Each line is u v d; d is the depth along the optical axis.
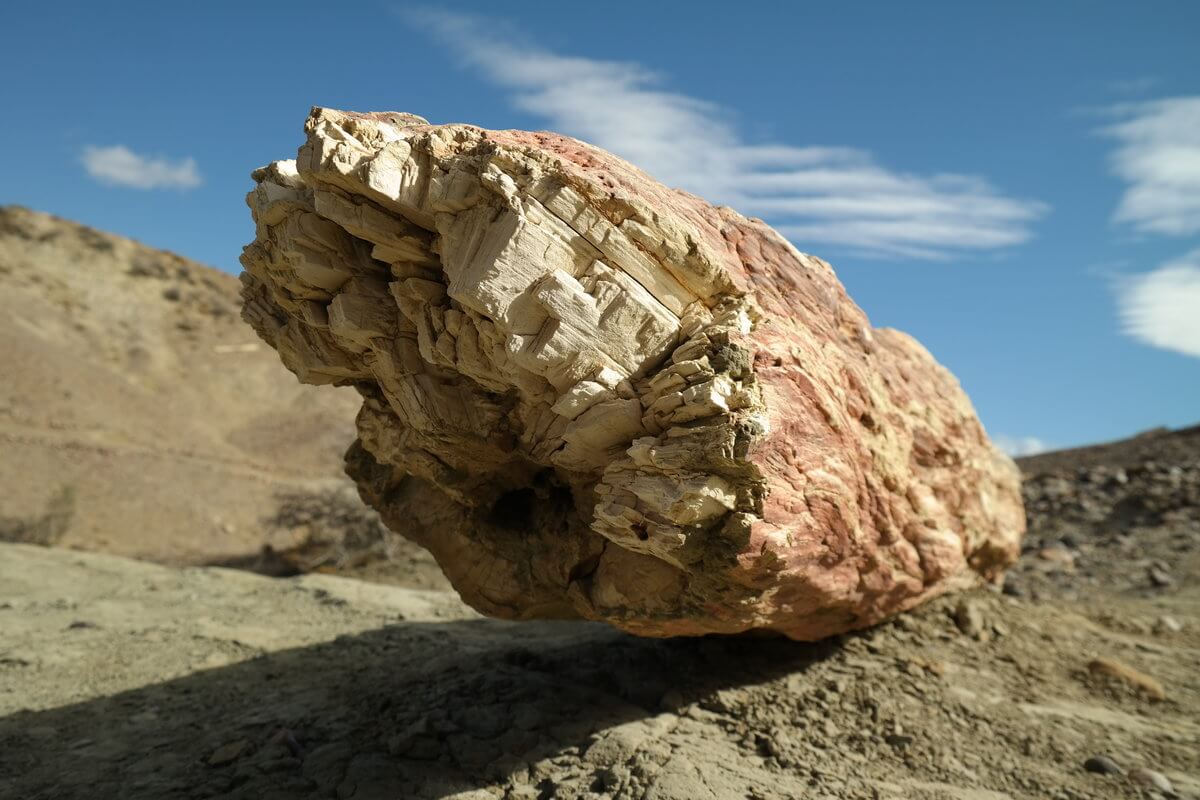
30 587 14.49
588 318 5.02
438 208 5.18
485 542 7.25
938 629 8.96
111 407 52.00
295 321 6.50
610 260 5.12
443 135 5.40
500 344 5.25
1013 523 10.66
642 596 6.01
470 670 8.06
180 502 37.31
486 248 5.04
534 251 4.95
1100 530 18.66
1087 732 7.37
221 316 77.06
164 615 12.40
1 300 61.69
